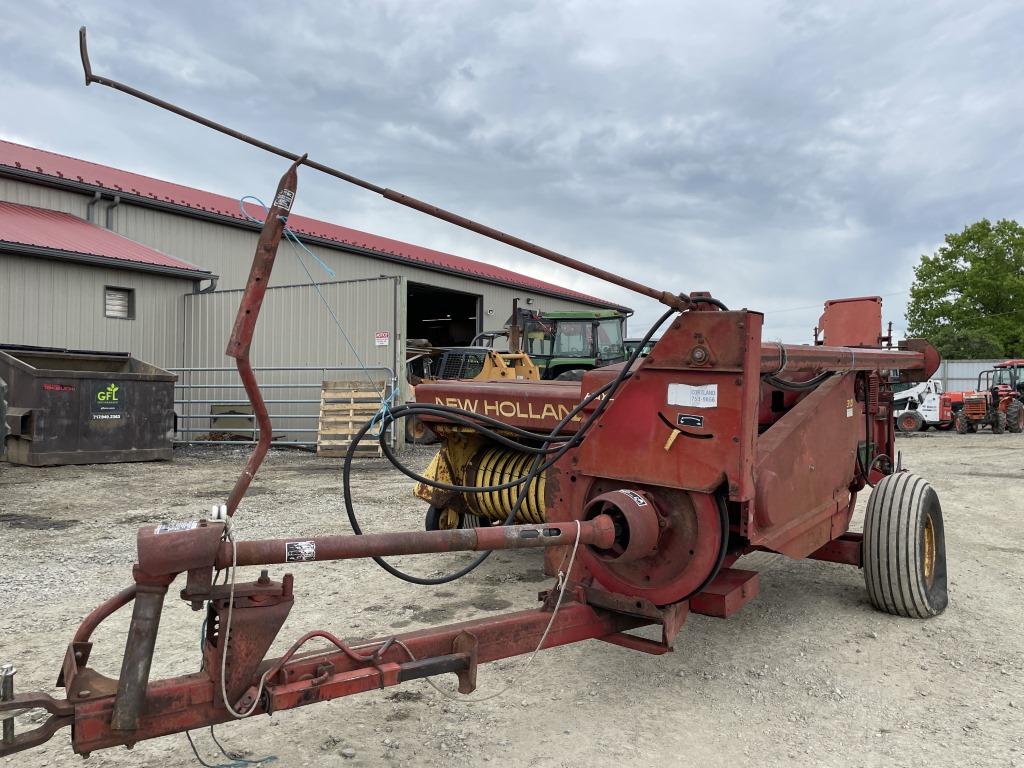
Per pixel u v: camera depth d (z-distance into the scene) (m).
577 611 2.96
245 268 19.03
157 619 1.90
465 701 3.17
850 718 3.05
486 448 5.20
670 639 2.90
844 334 6.06
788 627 4.15
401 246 28.09
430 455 12.77
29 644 3.70
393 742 2.80
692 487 2.84
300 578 5.02
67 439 10.73
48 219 15.15
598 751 2.76
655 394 2.95
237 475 10.00
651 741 2.84
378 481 9.48
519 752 2.74
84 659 2.03
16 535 6.18
